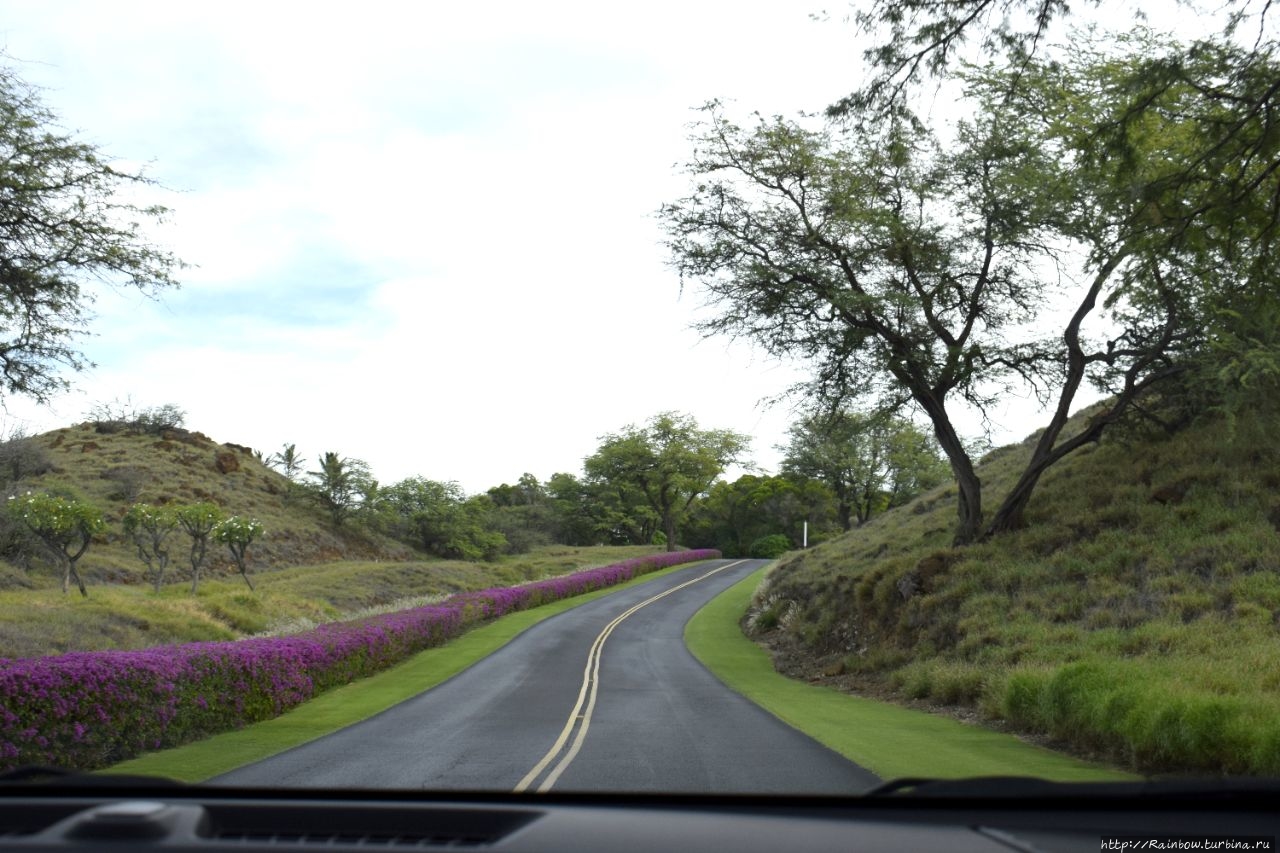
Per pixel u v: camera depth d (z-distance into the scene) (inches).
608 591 2246.6
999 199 927.7
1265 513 786.8
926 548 1099.9
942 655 788.0
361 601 1898.4
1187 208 430.0
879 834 122.8
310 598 1736.0
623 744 456.4
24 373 554.3
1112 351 974.4
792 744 454.9
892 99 438.0
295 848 107.1
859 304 964.6
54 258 532.4
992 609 816.9
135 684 485.7
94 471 2463.1
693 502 4082.2
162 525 1502.2
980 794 138.6
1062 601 780.6
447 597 1711.4
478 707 640.4
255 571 2235.5
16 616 896.3
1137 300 823.1
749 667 1015.0
